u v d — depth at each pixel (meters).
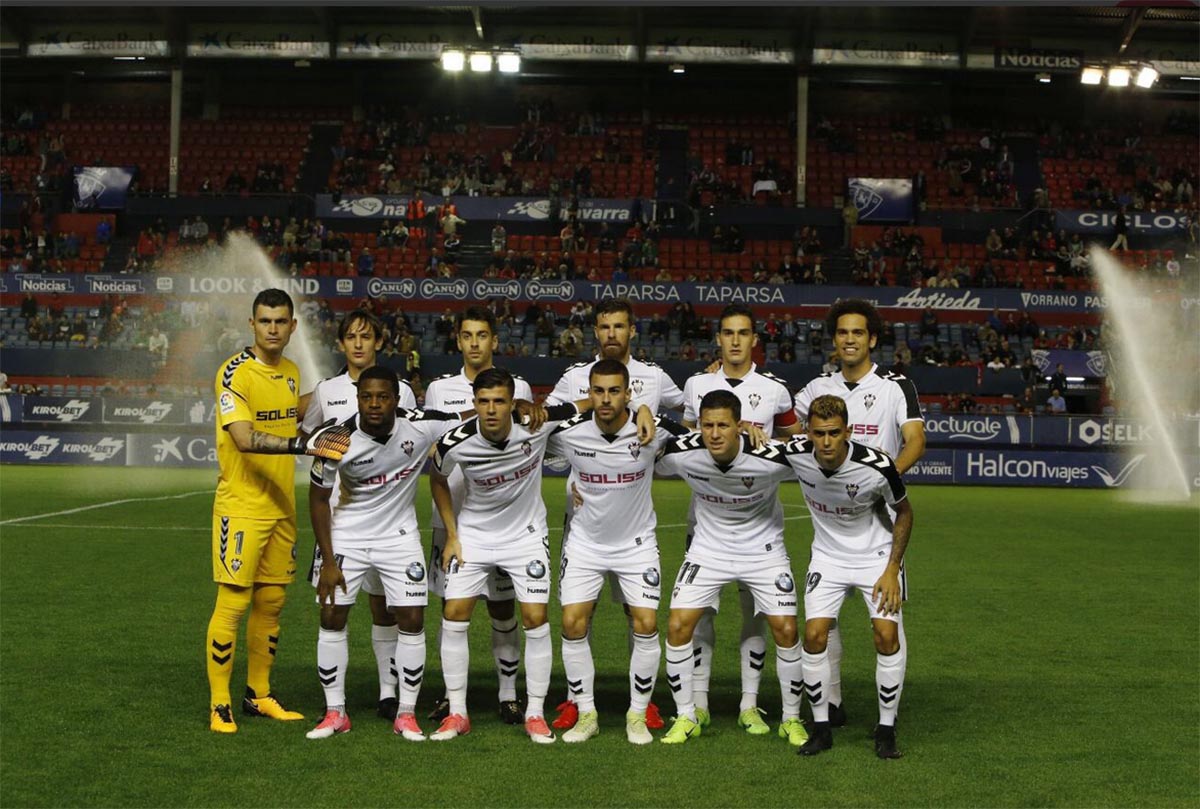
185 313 28.16
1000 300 28.47
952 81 35.91
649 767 5.37
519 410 5.84
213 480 20.64
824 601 5.78
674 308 27.95
